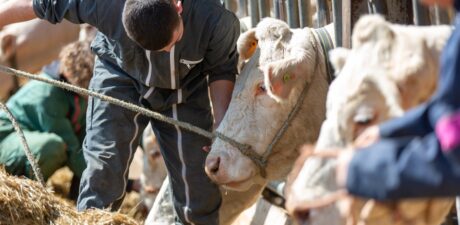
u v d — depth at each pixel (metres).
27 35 9.33
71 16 5.55
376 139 2.97
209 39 5.45
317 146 3.79
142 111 5.51
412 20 5.25
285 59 5.20
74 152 8.45
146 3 5.09
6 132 8.23
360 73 3.70
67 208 5.39
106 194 5.80
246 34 5.47
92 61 8.32
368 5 5.19
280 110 5.36
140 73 5.57
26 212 5.16
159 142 5.87
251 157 5.39
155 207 6.75
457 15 2.97
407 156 2.80
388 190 2.82
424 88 3.68
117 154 5.77
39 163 8.13
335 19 5.38
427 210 3.56
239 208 6.21
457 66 2.83
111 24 5.46
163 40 5.11
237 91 5.45
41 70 9.51
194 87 5.70
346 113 3.69
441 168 2.76
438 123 2.79
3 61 9.32
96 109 5.82
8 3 5.67
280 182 6.16
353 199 3.21
